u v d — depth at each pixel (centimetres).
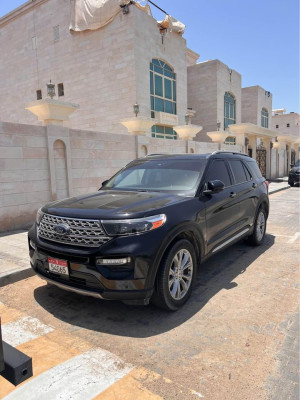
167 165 462
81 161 871
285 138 2769
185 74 2317
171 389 222
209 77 2736
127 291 293
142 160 509
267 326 309
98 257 292
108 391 220
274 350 269
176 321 319
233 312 338
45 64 2197
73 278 311
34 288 405
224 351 268
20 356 151
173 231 321
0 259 488
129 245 292
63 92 2142
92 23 1900
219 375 237
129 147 1044
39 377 234
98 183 929
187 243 350
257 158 2348
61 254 312
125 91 1862
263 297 376
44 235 337
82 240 304
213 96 2730
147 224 303
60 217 322
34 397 214
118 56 1861
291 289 400
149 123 1134
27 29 2262
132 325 312
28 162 736
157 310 343
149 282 299
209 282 423
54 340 286
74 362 253
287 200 1291
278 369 244
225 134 1719
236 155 558
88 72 1995
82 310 344
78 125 2094
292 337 289
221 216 430
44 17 2150
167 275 318
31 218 750
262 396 215
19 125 711
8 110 2486
